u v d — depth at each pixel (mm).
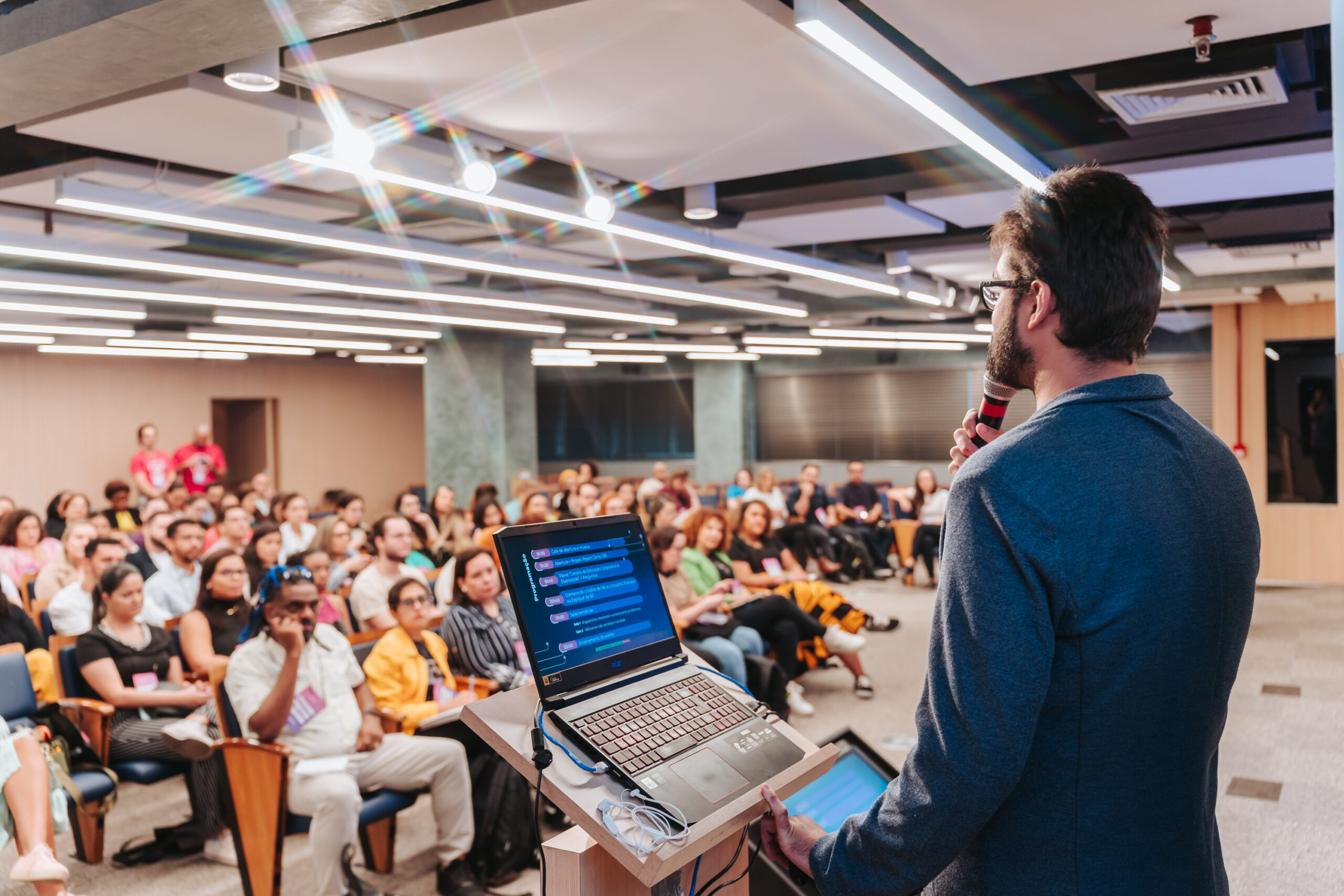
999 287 1072
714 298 7363
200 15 2252
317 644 3383
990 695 898
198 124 3410
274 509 7609
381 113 3318
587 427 17000
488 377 11609
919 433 14125
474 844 3344
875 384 14453
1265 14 2602
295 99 3309
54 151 4215
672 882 1371
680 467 16344
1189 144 3785
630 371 16391
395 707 3504
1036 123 3834
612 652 1323
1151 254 992
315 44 2818
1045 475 930
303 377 15672
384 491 16844
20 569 6582
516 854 3381
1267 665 6113
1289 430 9156
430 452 11727
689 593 5211
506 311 8828
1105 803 931
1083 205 996
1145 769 931
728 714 1329
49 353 12508
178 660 4078
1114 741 923
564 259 6613
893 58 2570
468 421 11617
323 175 4133
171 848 3641
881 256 7117
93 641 3758
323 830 3000
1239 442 9297
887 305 9500
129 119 3344
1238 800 3938
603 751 1140
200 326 10633
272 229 4383
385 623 4977
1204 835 976
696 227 5246
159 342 10477
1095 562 908
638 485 14734
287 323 8422
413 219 5270
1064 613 917
